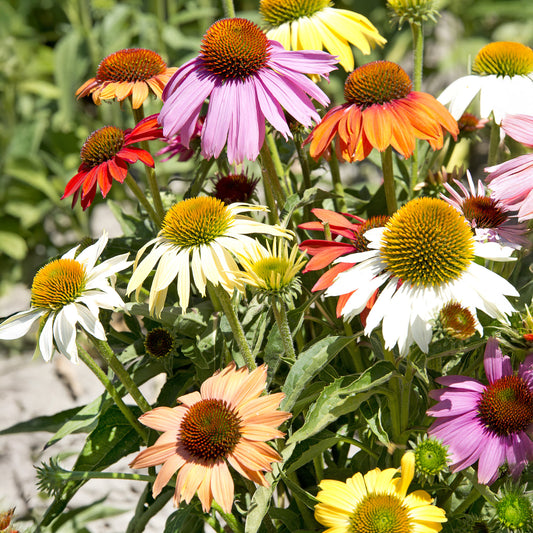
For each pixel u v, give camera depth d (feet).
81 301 3.60
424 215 3.50
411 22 3.91
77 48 7.94
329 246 3.70
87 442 3.84
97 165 3.79
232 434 3.50
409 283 3.50
